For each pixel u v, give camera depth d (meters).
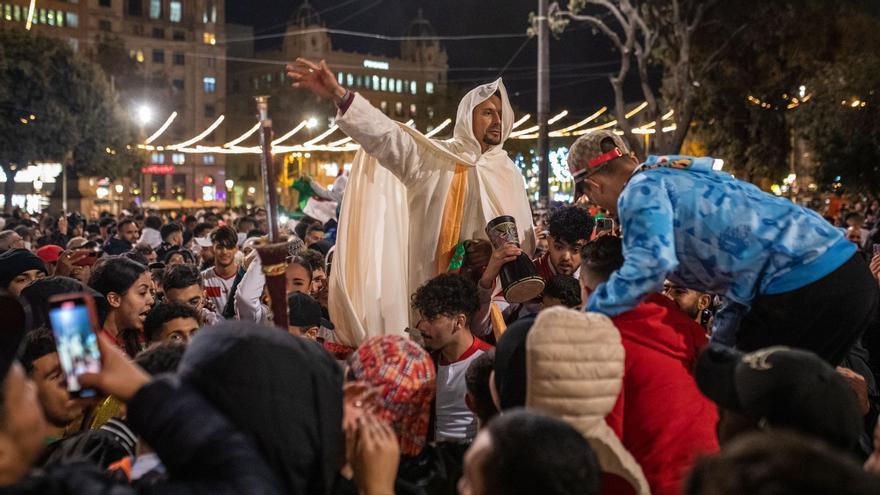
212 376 1.98
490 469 1.87
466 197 5.30
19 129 43.91
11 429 1.82
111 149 49.19
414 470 3.01
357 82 106.81
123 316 5.31
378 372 2.77
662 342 3.00
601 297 3.08
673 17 26.86
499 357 2.88
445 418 4.10
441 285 4.12
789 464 1.29
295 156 53.59
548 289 4.71
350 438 2.31
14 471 1.82
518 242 4.81
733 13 26.73
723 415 2.55
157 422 1.86
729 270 3.42
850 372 3.54
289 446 1.99
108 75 67.62
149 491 1.79
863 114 29.91
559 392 2.54
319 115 76.94
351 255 5.38
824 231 3.46
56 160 45.59
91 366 1.89
